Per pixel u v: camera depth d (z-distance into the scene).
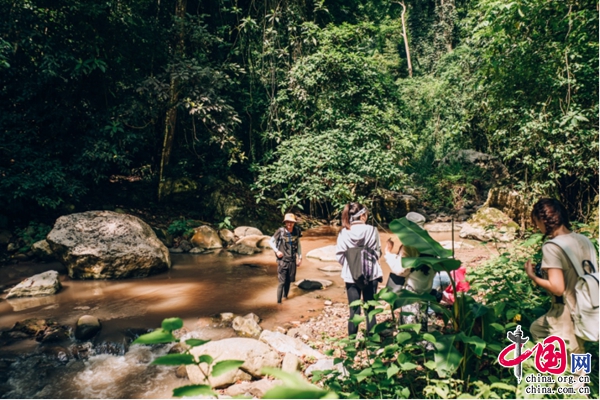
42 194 8.88
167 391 3.45
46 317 5.12
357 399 2.42
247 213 11.62
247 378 3.54
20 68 9.43
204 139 11.88
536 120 7.82
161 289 6.39
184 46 11.46
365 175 11.98
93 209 10.22
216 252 9.31
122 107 9.87
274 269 7.76
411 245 2.77
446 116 19.34
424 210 14.97
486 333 2.78
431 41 30.80
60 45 9.22
